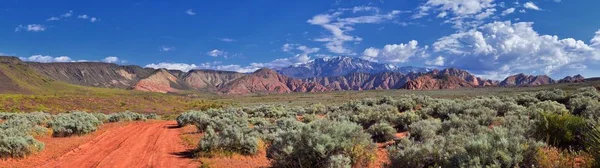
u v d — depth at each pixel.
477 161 7.28
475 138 9.26
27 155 15.55
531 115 17.17
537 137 11.04
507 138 8.27
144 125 33.50
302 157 10.50
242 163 13.33
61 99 84.19
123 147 18.30
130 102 94.06
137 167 13.23
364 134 11.34
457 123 15.22
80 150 17.53
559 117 11.27
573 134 10.85
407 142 11.80
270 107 47.34
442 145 9.48
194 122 31.20
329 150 10.39
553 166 7.46
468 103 24.94
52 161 14.69
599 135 7.23
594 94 28.16
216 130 25.30
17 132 19.45
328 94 154.75
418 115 22.00
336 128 11.12
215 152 15.16
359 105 36.03
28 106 73.25
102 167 13.34
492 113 19.03
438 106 24.41
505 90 98.19
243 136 16.58
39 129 23.92
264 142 17.34
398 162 9.38
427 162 9.22
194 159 14.56
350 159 10.40
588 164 7.01
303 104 82.88
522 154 7.77
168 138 22.12
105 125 33.78
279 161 11.02
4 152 14.84
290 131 11.84
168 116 60.62
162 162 14.05
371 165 10.84
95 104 86.38
